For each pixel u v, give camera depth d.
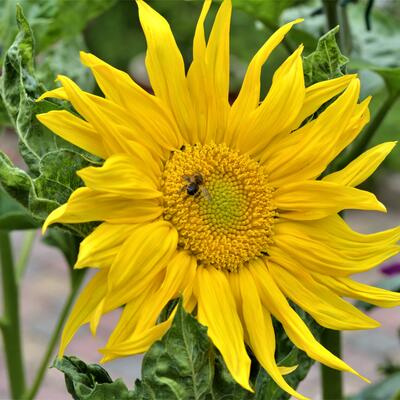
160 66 0.91
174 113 0.92
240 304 0.92
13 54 0.93
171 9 3.44
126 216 0.89
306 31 1.17
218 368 0.90
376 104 1.46
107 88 0.90
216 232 0.93
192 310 0.92
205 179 0.93
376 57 1.23
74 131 0.89
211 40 0.92
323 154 0.92
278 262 0.93
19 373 1.16
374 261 0.93
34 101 0.92
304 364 0.96
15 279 1.15
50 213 0.90
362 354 2.50
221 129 0.94
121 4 3.86
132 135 0.90
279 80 0.92
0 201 1.10
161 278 0.91
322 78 0.93
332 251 0.93
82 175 0.87
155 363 0.88
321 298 0.93
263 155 0.94
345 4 1.08
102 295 0.89
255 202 0.93
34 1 1.15
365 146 1.06
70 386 0.91
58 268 3.14
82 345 2.55
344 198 0.92
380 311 2.83
